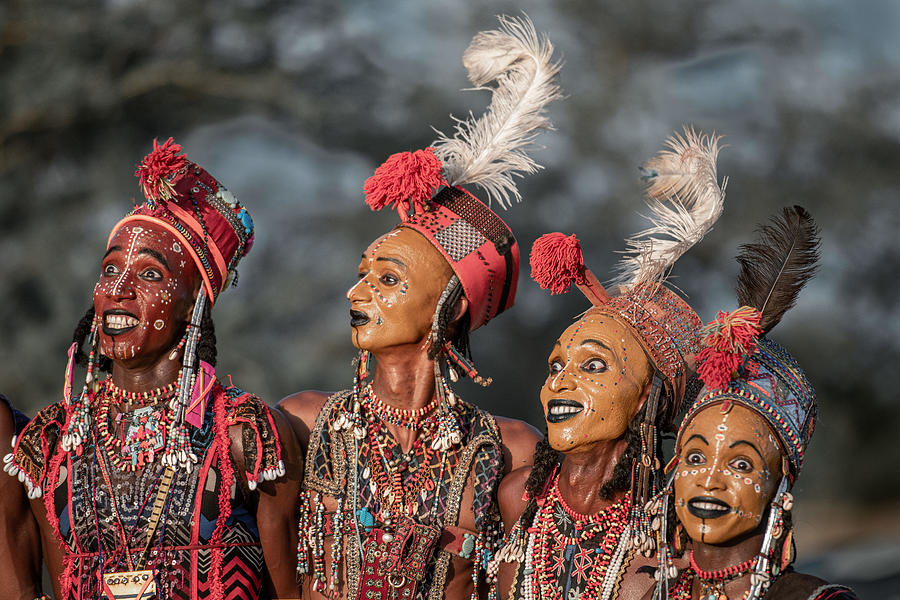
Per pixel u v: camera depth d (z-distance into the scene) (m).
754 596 11.27
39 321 51.97
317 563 14.09
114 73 56.50
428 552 13.66
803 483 78.25
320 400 15.19
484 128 15.12
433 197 14.69
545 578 12.90
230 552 13.61
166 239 13.75
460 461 14.16
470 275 14.29
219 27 60.69
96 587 13.35
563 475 13.22
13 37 54.50
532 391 64.94
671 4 68.19
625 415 12.73
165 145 13.80
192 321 13.95
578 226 62.69
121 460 13.59
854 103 70.44
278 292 57.38
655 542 12.54
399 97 63.88
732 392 11.52
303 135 64.56
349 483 14.12
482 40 15.37
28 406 49.78
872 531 67.31
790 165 68.25
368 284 14.12
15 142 54.56
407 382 14.30
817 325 72.00
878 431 76.25
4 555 13.92
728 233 62.47
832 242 69.19
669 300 13.29
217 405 13.97
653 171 13.58
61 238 53.09
